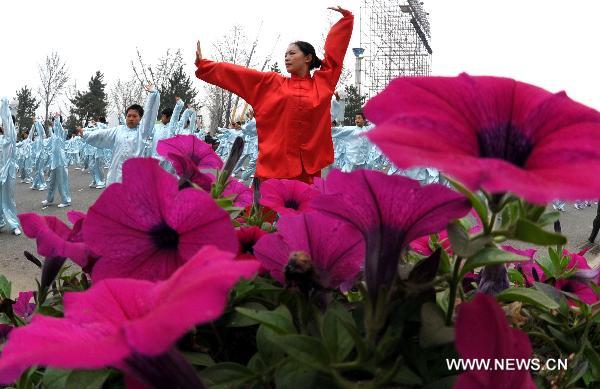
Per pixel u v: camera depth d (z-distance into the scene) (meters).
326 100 4.20
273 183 1.21
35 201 11.96
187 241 0.67
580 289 1.01
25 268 5.87
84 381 0.66
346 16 4.30
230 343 0.82
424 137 0.48
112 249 0.67
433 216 0.62
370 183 0.61
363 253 0.71
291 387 0.60
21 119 51.34
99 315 0.50
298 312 0.68
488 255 0.63
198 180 1.00
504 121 0.56
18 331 0.46
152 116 9.07
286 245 0.74
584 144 0.50
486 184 0.42
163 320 0.40
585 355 0.82
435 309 0.64
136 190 0.67
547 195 0.41
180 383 0.50
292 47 4.21
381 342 0.58
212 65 4.05
